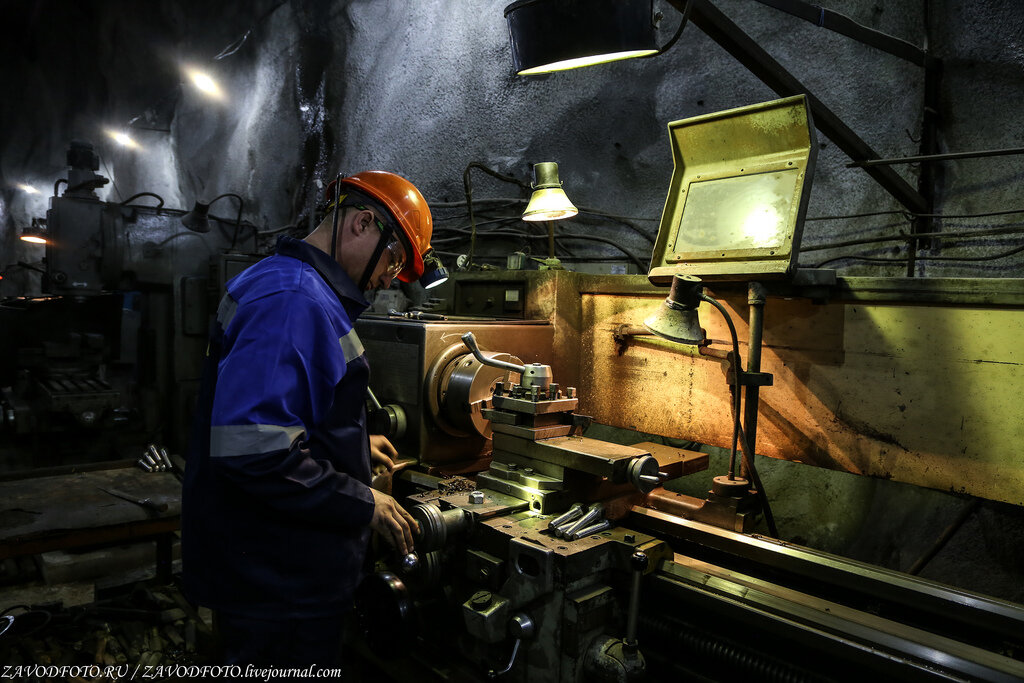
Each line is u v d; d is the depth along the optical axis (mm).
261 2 5191
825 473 1846
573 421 1550
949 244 1994
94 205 3449
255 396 989
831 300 1558
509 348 1847
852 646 1071
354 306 1221
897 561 1764
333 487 1074
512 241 3199
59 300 3682
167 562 2383
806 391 1621
